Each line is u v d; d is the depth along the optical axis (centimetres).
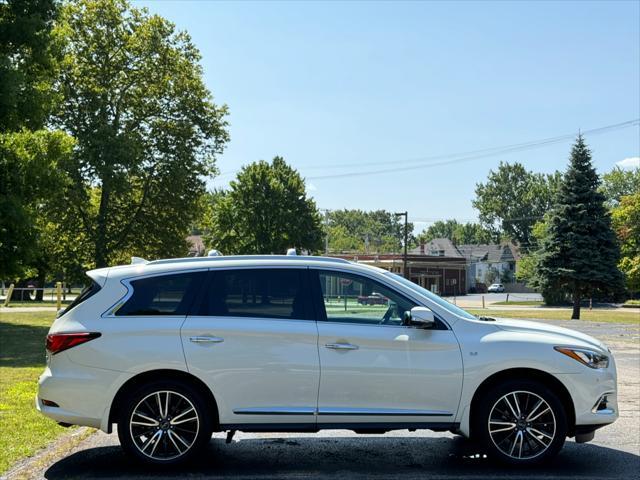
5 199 1766
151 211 4641
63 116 4209
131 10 4634
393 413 614
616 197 9956
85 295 633
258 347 612
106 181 4016
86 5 4481
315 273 642
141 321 617
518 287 10600
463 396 618
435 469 619
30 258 1894
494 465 634
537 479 587
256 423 612
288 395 611
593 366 628
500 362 618
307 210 6525
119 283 633
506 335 630
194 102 4659
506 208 13262
